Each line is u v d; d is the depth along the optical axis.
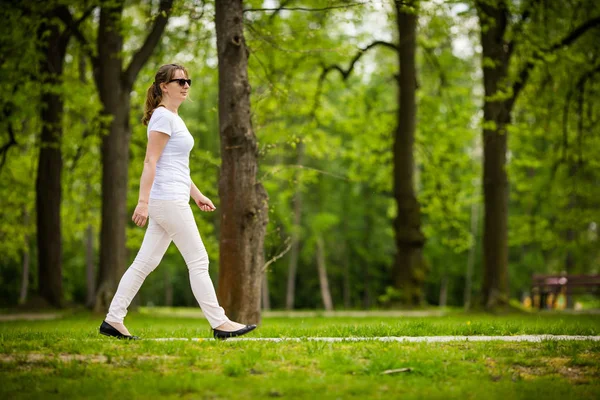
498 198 20.39
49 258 21.64
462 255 45.34
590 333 8.48
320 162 42.53
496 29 20.03
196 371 5.82
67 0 18.03
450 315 19.23
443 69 25.78
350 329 8.45
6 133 21.84
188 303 53.16
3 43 17.69
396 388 5.37
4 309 21.19
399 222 21.80
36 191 21.80
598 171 27.30
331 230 45.84
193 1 13.28
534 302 26.50
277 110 22.59
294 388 5.26
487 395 5.14
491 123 19.75
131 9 24.47
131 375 5.66
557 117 22.50
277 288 49.31
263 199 11.70
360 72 25.91
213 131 40.53
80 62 23.91
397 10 21.28
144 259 6.92
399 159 21.70
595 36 20.69
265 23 17.55
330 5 11.89
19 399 4.99
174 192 6.71
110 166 20.03
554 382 5.66
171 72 6.89
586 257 35.31
